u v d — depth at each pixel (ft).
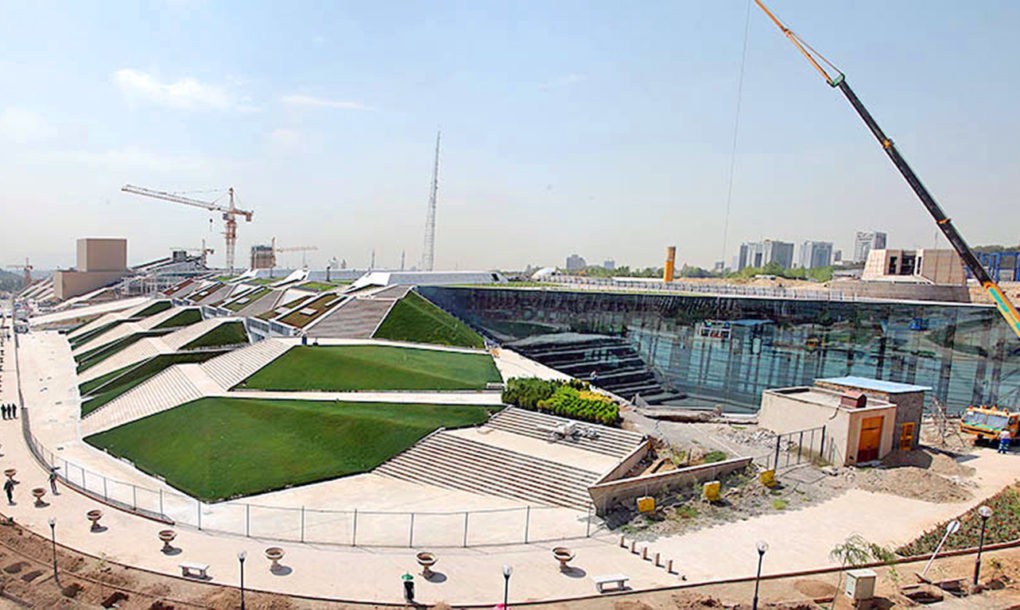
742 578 79.71
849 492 111.14
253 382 187.52
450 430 140.77
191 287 534.37
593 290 253.03
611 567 83.41
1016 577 78.18
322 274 449.89
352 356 208.74
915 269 266.16
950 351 194.70
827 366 207.62
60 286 642.22
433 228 469.16
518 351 256.73
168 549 88.33
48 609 71.46
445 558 86.74
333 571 82.33
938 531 92.58
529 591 76.74
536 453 125.49
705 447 128.88
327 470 125.90
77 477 127.75
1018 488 109.70
